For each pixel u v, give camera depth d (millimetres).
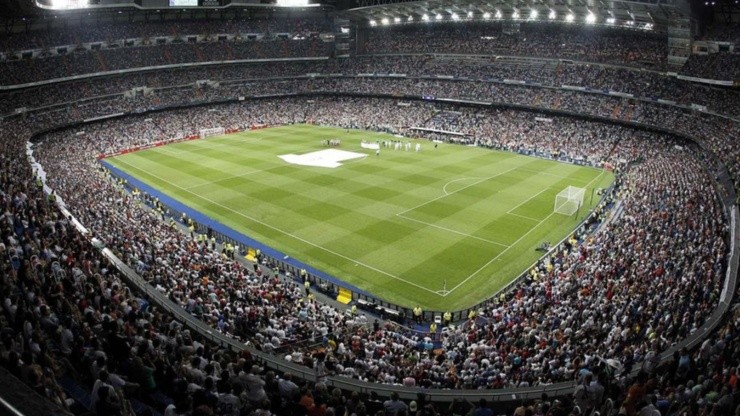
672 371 16938
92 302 20312
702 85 83438
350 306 39406
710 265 29266
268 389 16359
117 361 14391
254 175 74188
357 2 120500
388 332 32031
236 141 98562
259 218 57438
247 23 126438
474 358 25062
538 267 44031
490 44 114000
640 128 87875
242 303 31203
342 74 127438
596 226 54031
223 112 115625
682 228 39344
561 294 33625
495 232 53344
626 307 27422
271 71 127312
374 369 23375
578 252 43844
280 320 30484
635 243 39656
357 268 45438
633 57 94875
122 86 108812
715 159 60938
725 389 13180
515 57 109750
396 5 104625
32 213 29219
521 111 103688
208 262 39875
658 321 24406
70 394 12609
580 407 15445
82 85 104062
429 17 112750
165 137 98500
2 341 12500
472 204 61875
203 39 121562
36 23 100312
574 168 80062
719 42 81312
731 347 17594
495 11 102875
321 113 119938
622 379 17562
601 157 82250
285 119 118250
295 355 23203
